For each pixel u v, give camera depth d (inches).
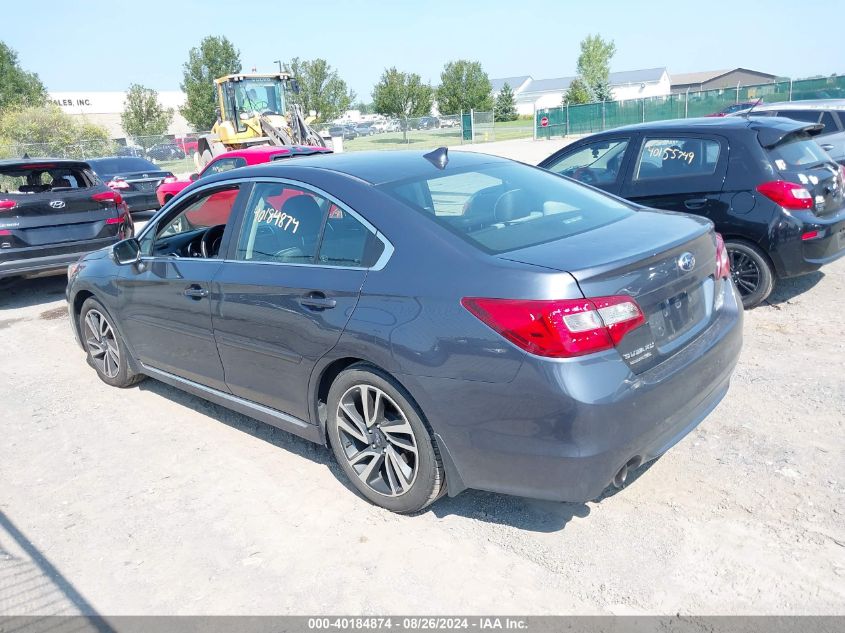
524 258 115.3
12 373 237.8
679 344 122.6
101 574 125.0
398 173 145.9
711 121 253.9
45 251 323.9
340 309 130.6
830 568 113.2
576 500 111.7
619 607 108.5
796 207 225.9
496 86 3937.0
